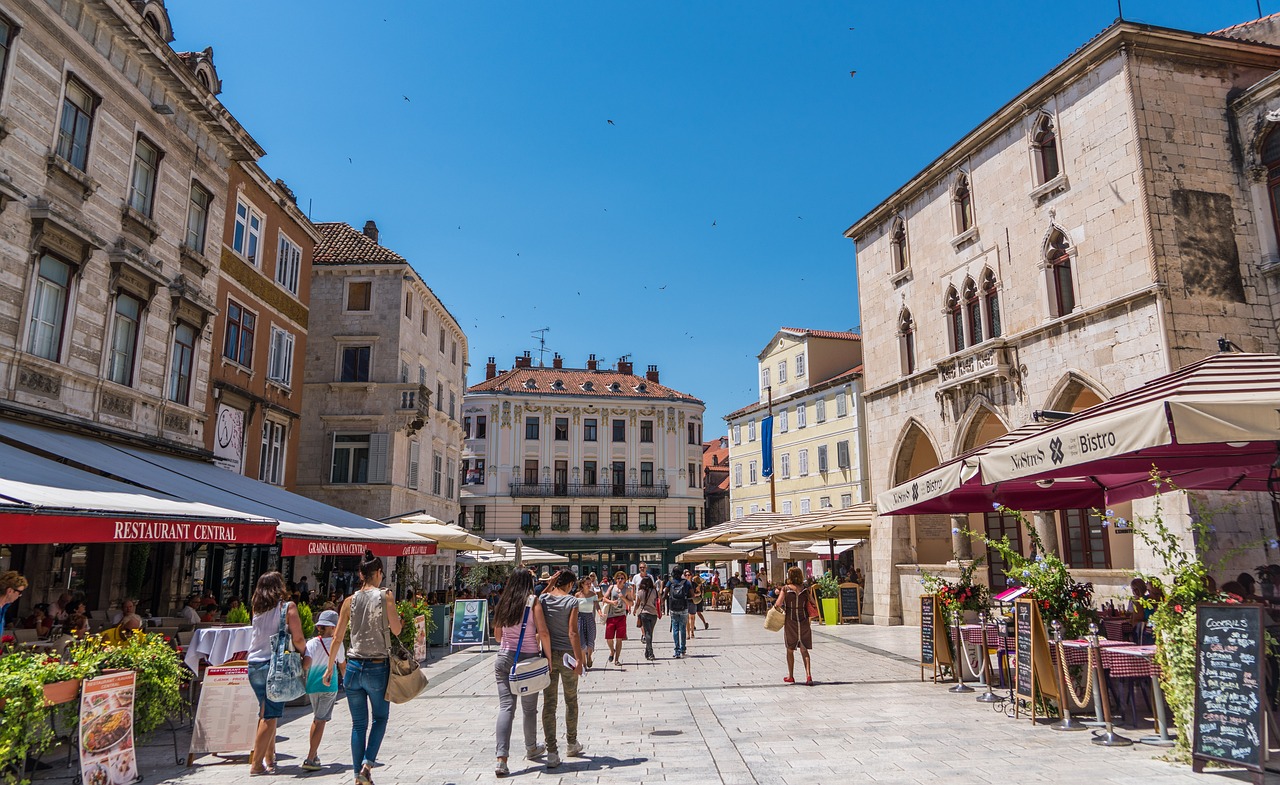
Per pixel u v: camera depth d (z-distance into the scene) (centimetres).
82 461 1159
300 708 1163
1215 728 677
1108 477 1234
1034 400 1892
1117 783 654
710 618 3198
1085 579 1658
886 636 2050
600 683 1354
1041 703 930
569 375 6800
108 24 1518
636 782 704
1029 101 1948
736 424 6059
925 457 2508
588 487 6241
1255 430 662
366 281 3284
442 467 4009
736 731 909
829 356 5181
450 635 2150
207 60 1958
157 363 1694
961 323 2227
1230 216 1642
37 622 1256
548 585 877
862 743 827
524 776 734
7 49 1282
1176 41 1683
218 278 1992
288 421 2448
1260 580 1199
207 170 1927
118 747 731
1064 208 1839
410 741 909
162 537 902
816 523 2564
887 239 2633
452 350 4300
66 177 1407
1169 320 1544
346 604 729
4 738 644
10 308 1272
